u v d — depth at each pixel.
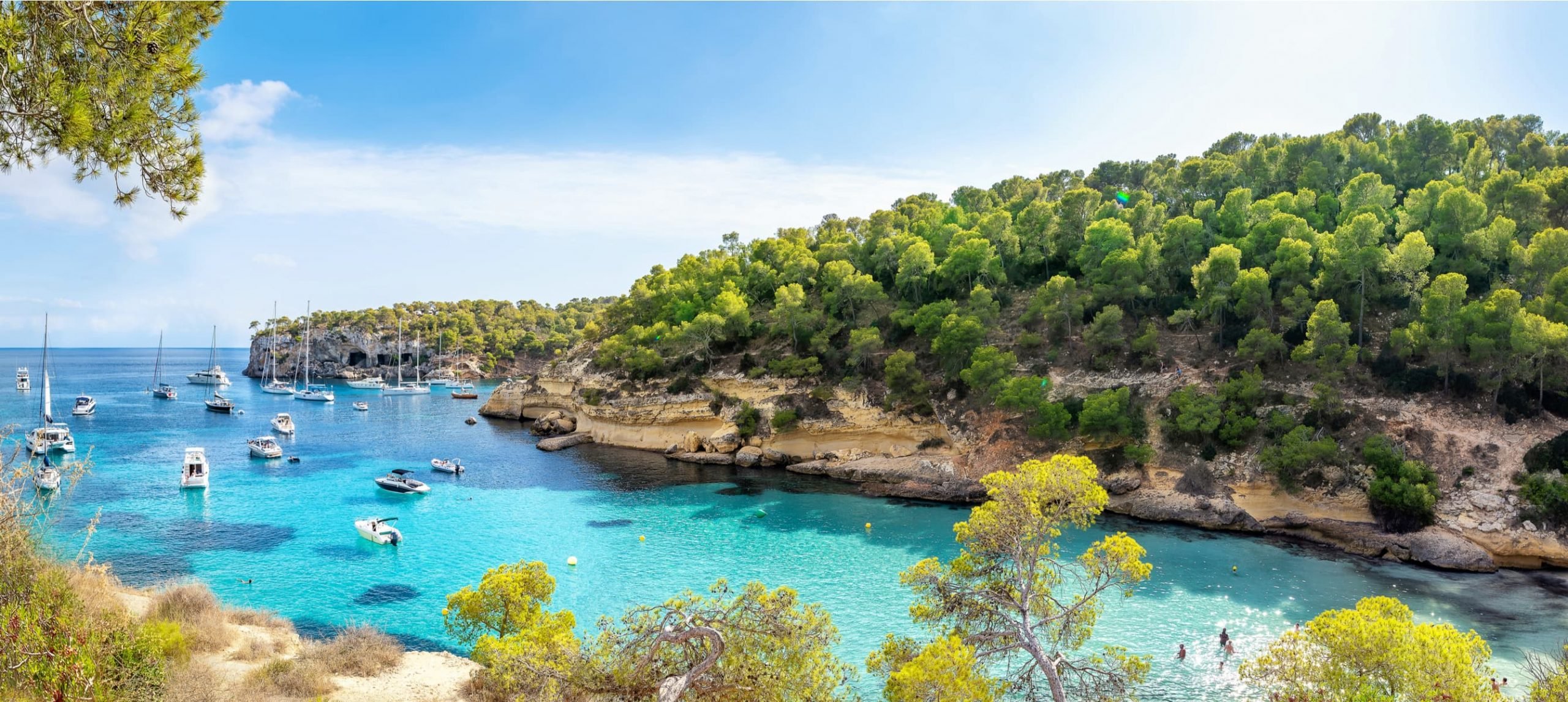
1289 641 25.80
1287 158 111.12
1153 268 91.75
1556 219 81.38
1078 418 76.69
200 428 121.88
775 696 19.27
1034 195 138.38
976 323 86.56
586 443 111.94
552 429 120.94
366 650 31.50
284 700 25.02
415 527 64.81
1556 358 63.53
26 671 17.12
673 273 142.25
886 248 115.62
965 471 79.75
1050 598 25.89
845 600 48.47
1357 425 65.94
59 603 19.91
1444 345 64.69
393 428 127.81
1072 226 110.00
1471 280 77.94
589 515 70.25
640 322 134.62
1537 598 48.19
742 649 19.98
